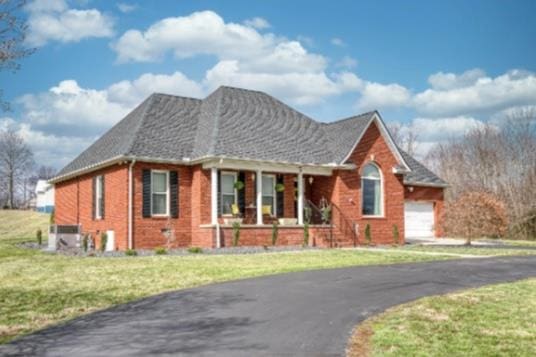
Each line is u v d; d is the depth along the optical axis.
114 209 23.55
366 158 26.80
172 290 11.80
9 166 69.19
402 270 15.52
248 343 7.36
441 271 15.36
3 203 69.19
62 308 9.89
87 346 7.27
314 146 26.72
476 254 21.19
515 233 41.72
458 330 8.02
